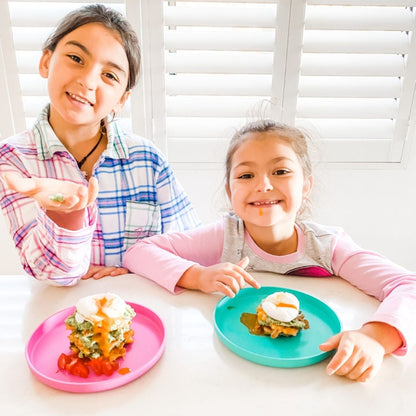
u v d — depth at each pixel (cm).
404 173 151
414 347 63
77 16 86
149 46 129
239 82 137
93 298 62
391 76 137
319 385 55
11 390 53
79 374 56
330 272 87
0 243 156
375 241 162
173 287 78
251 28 131
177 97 142
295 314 67
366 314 72
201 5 132
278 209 85
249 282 77
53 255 72
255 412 50
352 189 153
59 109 87
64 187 63
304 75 135
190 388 54
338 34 133
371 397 53
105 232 104
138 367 58
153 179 107
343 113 142
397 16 130
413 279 74
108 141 100
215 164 146
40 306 73
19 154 90
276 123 97
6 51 127
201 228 100
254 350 62
